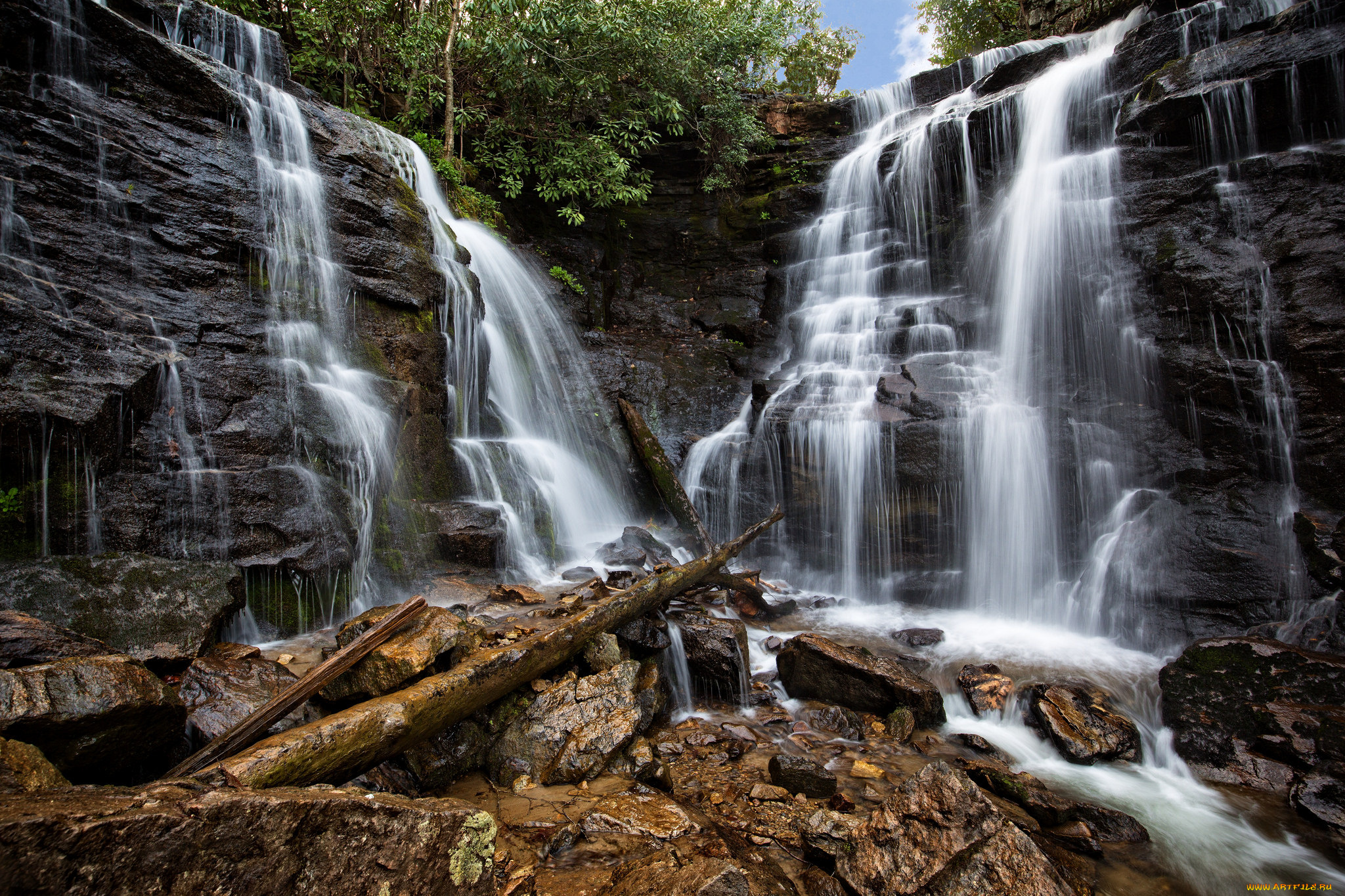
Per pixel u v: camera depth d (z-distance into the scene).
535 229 12.97
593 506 9.06
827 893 2.88
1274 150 7.43
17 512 3.97
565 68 11.43
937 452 7.50
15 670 2.42
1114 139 8.62
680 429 10.60
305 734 2.63
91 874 1.55
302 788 2.15
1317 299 6.18
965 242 10.42
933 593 7.40
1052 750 4.53
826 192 13.38
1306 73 7.14
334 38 10.75
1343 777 3.89
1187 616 5.85
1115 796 4.02
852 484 7.98
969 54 18.52
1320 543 5.51
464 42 11.11
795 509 8.46
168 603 3.89
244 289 5.85
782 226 13.66
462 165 11.46
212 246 5.74
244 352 5.59
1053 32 16.05
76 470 4.25
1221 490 6.35
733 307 12.98
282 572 4.91
